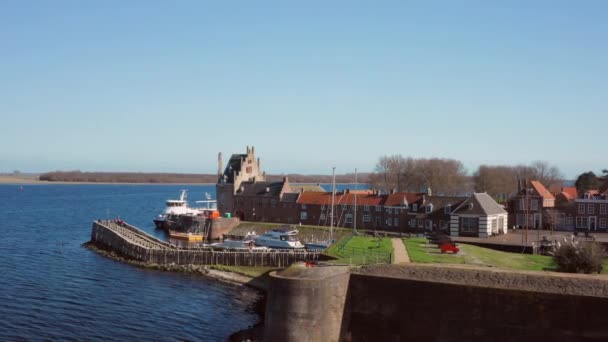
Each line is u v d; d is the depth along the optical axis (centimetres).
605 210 10494
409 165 17075
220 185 14238
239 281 7831
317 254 8044
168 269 8538
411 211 11006
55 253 10062
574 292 4606
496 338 4794
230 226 12712
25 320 5809
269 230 12112
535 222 11062
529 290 4712
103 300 6688
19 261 9081
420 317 5075
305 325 4997
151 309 6369
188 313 6253
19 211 19988
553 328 4609
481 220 9875
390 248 7350
